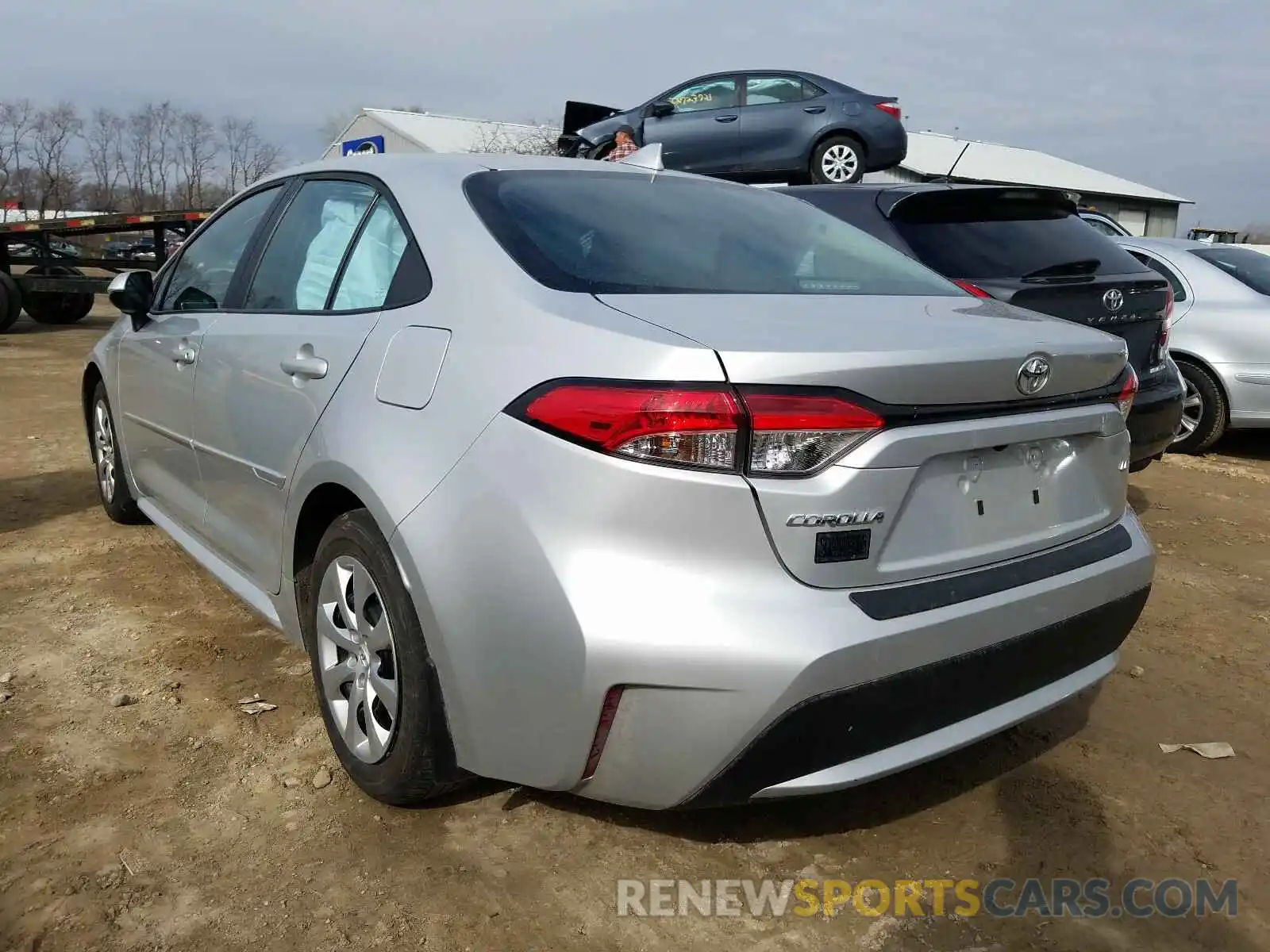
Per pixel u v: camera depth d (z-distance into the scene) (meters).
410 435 2.25
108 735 2.86
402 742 2.32
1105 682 3.46
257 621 3.69
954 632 2.05
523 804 2.56
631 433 1.91
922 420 2.04
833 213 4.55
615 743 1.98
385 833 2.43
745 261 2.64
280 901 2.19
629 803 2.05
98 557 4.36
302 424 2.65
